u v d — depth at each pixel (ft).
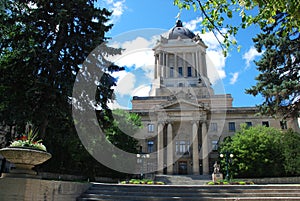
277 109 69.72
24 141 30.58
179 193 40.68
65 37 51.98
